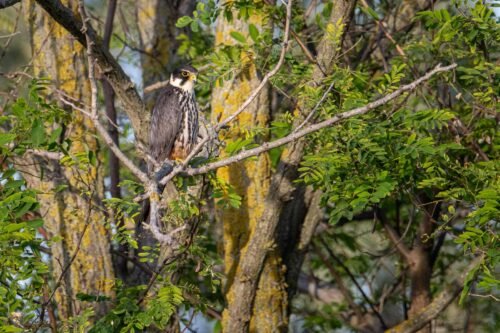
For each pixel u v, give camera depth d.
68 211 12.93
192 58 15.36
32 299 9.31
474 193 10.41
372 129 10.12
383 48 14.74
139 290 10.94
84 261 12.99
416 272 14.55
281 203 12.10
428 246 14.47
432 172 10.54
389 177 10.15
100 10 18.53
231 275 13.22
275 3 12.92
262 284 13.18
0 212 8.88
